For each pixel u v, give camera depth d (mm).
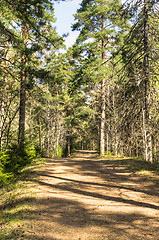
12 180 10430
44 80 16906
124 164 13578
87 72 22500
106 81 20281
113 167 13195
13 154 12656
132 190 8078
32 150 14836
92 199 7098
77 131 40344
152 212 5750
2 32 11500
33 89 17562
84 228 4918
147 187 8328
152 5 10898
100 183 9344
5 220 5465
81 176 10891
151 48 10695
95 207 6312
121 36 20453
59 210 6062
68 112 37875
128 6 11164
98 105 26516
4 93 13469
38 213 5785
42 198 7059
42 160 16766
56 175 10961
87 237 4465
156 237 4348
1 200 7480
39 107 29375
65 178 10305
